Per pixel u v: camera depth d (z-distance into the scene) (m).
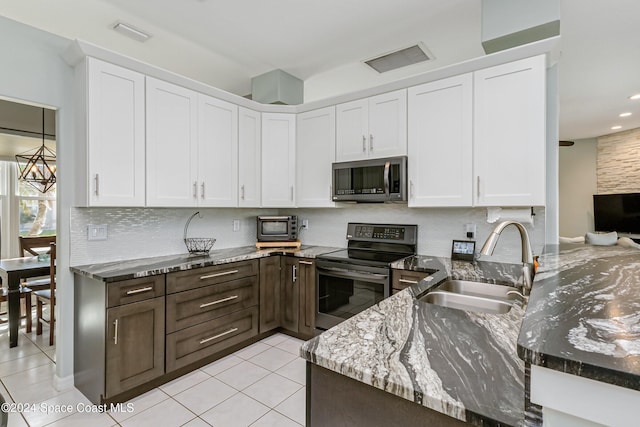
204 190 2.76
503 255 2.51
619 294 0.91
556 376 0.53
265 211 3.78
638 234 5.93
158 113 2.46
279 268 3.15
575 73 3.42
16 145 4.71
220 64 3.06
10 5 2.11
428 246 2.88
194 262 2.48
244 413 1.96
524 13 2.02
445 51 2.82
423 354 0.85
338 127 3.02
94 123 2.12
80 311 2.21
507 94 2.19
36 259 3.52
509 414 0.60
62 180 2.24
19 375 2.43
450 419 0.67
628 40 2.72
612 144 6.28
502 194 2.22
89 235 2.38
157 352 2.19
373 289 2.54
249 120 3.16
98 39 2.58
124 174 2.26
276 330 3.24
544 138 2.08
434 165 2.50
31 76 2.12
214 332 2.56
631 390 0.47
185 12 2.26
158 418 1.92
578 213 6.82
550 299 0.86
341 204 3.15
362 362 0.81
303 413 1.97
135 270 2.14
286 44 2.71
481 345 0.90
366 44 2.71
